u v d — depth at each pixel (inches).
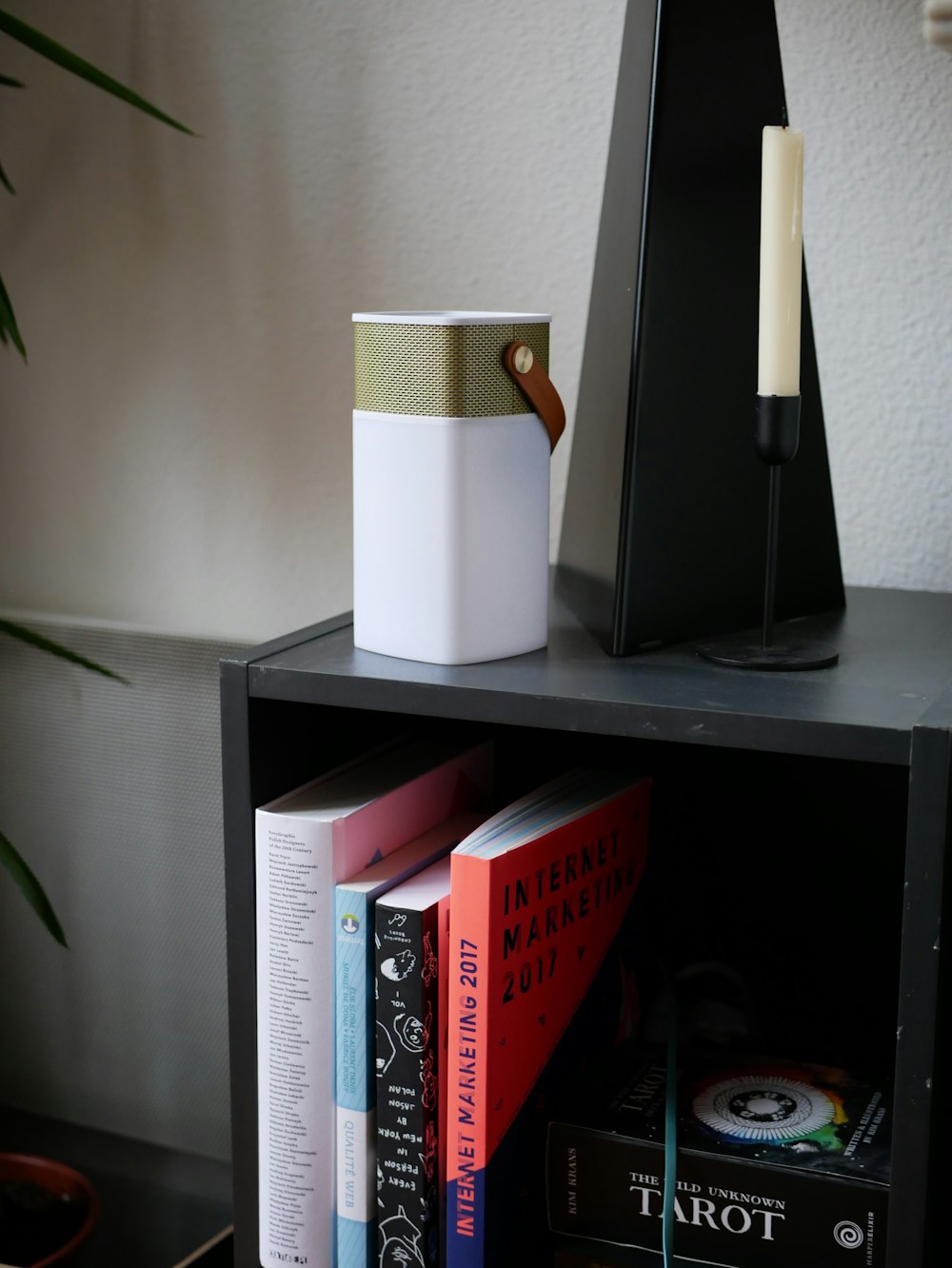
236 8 40.6
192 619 44.8
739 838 36.3
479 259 39.4
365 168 40.1
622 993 32.8
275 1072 28.1
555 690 25.1
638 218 27.9
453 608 26.9
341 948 27.1
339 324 41.2
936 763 21.8
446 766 31.3
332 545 42.5
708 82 28.0
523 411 27.3
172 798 42.9
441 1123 27.2
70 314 44.4
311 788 29.1
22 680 44.7
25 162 44.0
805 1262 26.0
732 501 30.0
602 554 29.4
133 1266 45.9
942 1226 25.0
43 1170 44.8
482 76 38.4
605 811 29.6
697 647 28.9
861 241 35.5
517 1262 28.4
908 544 36.4
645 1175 27.0
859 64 34.7
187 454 43.9
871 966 35.6
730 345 29.3
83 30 42.5
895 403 35.9
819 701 24.2
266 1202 28.8
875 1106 28.3
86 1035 46.0
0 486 46.7
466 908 25.5
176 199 42.4
